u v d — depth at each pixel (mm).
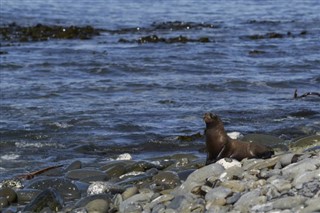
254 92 74688
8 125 59156
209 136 38625
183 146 52125
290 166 28781
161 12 185000
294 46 115125
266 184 27594
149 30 143250
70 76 86750
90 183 39250
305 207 24188
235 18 169750
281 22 158000
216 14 180250
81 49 112562
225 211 26266
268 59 99688
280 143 46938
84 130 57781
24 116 62750
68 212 32344
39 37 128875
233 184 28312
